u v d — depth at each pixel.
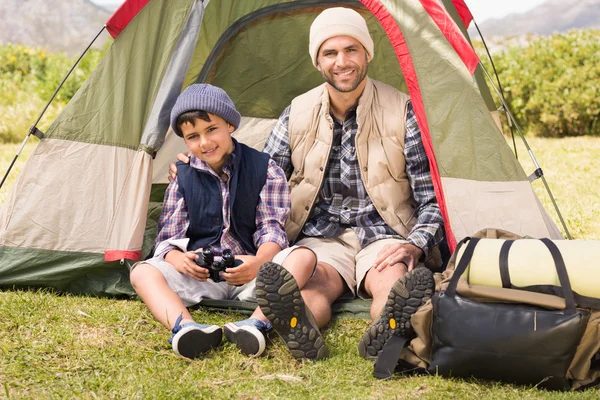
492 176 3.22
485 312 2.38
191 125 3.04
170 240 3.10
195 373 2.50
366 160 3.30
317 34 3.18
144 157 3.39
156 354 2.68
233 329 2.67
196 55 4.19
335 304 3.14
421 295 2.53
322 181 3.34
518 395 2.32
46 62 11.68
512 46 11.52
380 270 2.96
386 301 2.61
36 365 2.54
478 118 3.24
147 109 3.45
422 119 3.25
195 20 3.51
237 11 4.17
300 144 3.37
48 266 3.38
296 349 2.59
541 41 11.20
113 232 3.38
